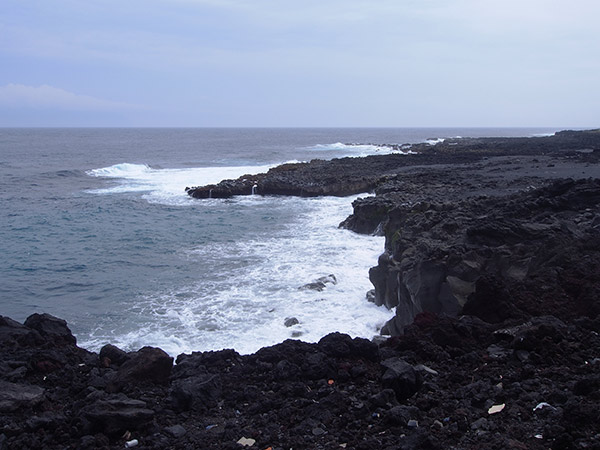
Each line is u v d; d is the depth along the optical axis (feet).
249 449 17.63
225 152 298.35
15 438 18.53
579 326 26.81
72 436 18.92
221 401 21.99
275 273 58.13
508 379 21.66
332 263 61.52
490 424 17.99
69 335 30.42
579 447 15.49
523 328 26.22
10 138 487.61
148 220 95.14
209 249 71.26
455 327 27.04
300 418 19.67
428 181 101.30
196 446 18.04
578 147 196.44
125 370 23.75
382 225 76.43
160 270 61.41
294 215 98.89
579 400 18.52
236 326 42.98
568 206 53.62
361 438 17.90
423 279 37.73
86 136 574.97
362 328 42.52
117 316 46.75
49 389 23.04
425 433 16.98
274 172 148.56
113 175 172.76
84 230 86.02
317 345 26.63
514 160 142.00
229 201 118.21
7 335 28.55
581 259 35.86
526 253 38.01
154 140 477.77
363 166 153.17
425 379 22.29
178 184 149.79
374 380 22.86
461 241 43.34
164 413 20.65
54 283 57.77
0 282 58.13
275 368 24.21
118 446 18.24
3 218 96.27
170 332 42.32
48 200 119.14
